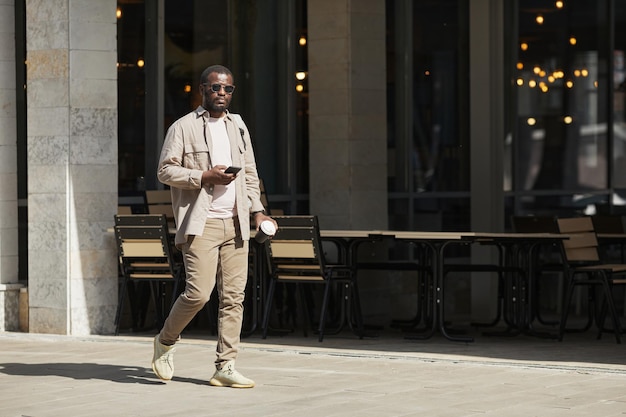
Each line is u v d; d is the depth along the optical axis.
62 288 12.62
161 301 13.36
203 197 8.95
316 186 14.96
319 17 14.83
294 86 15.39
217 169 8.80
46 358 10.77
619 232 15.76
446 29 16.34
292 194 15.36
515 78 16.91
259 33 15.22
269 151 15.34
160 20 14.25
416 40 16.19
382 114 15.01
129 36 14.05
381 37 14.96
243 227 9.05
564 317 12.98
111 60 12.80
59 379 9.48
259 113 15.24
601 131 17.73
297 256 12.57
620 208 17.95
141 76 14.14
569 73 17.42
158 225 12.41
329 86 14.80
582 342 12.85
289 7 15.34
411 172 16.08
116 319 12.69
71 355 10.98
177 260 13.11
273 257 12.73
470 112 15.82
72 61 12.54
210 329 13.52
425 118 16.25
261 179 14.44
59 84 12.57
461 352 11.51
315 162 14.96
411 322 14.60
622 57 17.92
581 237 13.45
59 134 12.59
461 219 16.44
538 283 14.90
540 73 17.14
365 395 8.68
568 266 13.05
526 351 11.66
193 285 8.98
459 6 16.41
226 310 9.12
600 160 17.75
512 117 16.88
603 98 17.73
